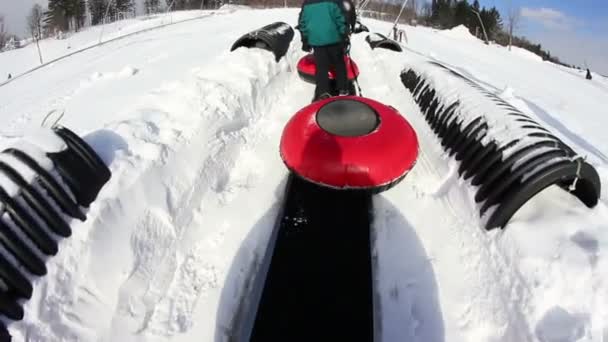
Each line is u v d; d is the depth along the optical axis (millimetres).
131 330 1724
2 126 5320
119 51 11516
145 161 2340
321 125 2795
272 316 1788
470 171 2436
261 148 3352
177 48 10430
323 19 3949
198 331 1768
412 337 1729
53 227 1692
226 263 2127
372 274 2010
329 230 2316
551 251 1801
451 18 50844
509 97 4660
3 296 1389
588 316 1534
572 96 8188
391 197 2629
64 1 44875
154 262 2021
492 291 1847
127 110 3168
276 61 5230
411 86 4398
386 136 2695
